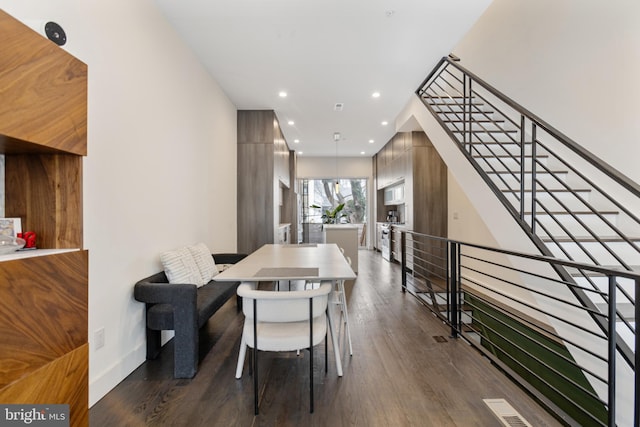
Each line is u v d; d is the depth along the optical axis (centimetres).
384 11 257
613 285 145
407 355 238
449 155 332
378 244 861
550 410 171
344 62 341
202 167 344
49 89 108
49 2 148
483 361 229
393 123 571
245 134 496
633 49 221
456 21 271
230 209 457
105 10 185
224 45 305
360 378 205
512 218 236
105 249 186
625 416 166
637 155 221
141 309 223
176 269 245
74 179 124
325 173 911
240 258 350
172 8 249
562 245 217
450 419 164
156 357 233
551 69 299
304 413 168
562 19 284
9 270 94
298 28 279
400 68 356
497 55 381
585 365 189
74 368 117
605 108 245
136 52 218
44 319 105
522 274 230
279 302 167
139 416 165
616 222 241
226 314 329
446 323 299
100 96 181
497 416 167
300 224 955
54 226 122
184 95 298
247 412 169
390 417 166
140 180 223
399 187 704
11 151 118
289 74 369
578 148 184
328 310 212
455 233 530
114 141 194
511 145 338
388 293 422
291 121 558
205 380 201
